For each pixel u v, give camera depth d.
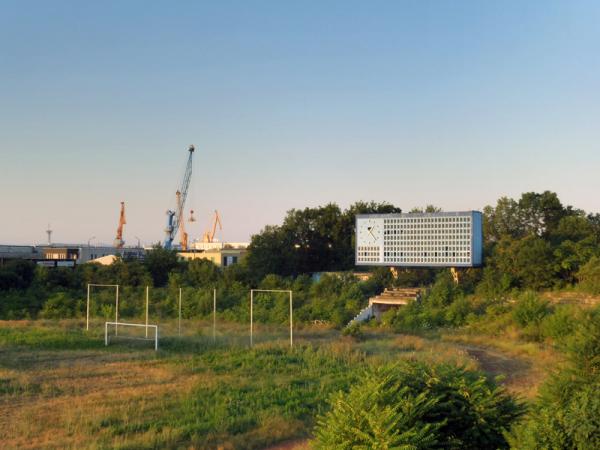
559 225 72.25
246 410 17.66
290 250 82.06
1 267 59.59
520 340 34.84
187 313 48.94
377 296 53.78
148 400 18.89
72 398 19.00
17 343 30.34
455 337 36.78
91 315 46.88
